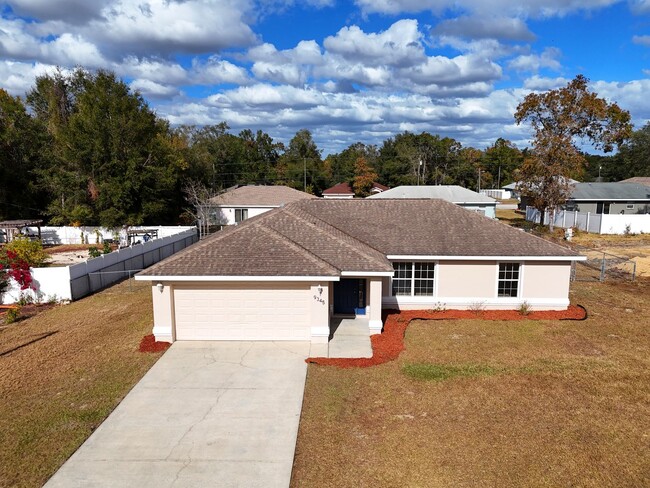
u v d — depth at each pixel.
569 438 9.88
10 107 42.69
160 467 9.16
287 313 15.77
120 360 14.40
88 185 41.34
